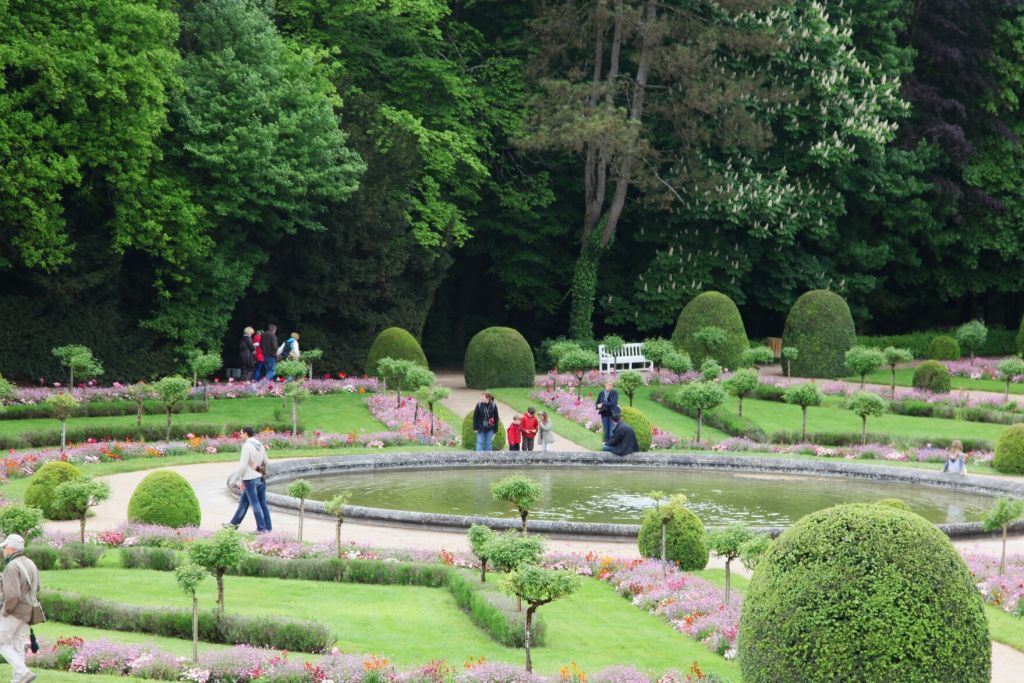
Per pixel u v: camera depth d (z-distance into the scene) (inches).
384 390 1459.2
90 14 1299.2
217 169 1454.2
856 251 2021.4
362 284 1660.9
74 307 1403.8
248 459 740.7
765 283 2023.9
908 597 358.0
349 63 1791.3
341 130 1582.2
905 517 375.6
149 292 1492.4
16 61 1207.6
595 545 752.3
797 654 362.3
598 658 489.7
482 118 1939.0
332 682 440.1
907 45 2123.5
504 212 1983.3
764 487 995.9
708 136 1812.3
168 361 1487.5
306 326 1648.6
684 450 1194.6
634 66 1984.5
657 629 545.6
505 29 1984.5
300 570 633.0
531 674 438.6
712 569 686.5
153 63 1347.2
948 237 2096.5
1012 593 608.4
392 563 631.2
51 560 633.0
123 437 1128.2
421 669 443.8
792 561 375.9
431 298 1781.5
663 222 1964.8
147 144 1321.4
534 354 2113.7
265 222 1539.1
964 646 357.7
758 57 1915.6
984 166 2110.0
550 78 1865.2
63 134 1286.9
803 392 1244.5
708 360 1455.5
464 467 1092.5
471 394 1546.5
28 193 1263.5
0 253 1328.7
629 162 1809.8
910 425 1337.4
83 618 524.1
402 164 1662.2
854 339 1754.4
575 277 1929.1
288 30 1781.5
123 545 692.7
